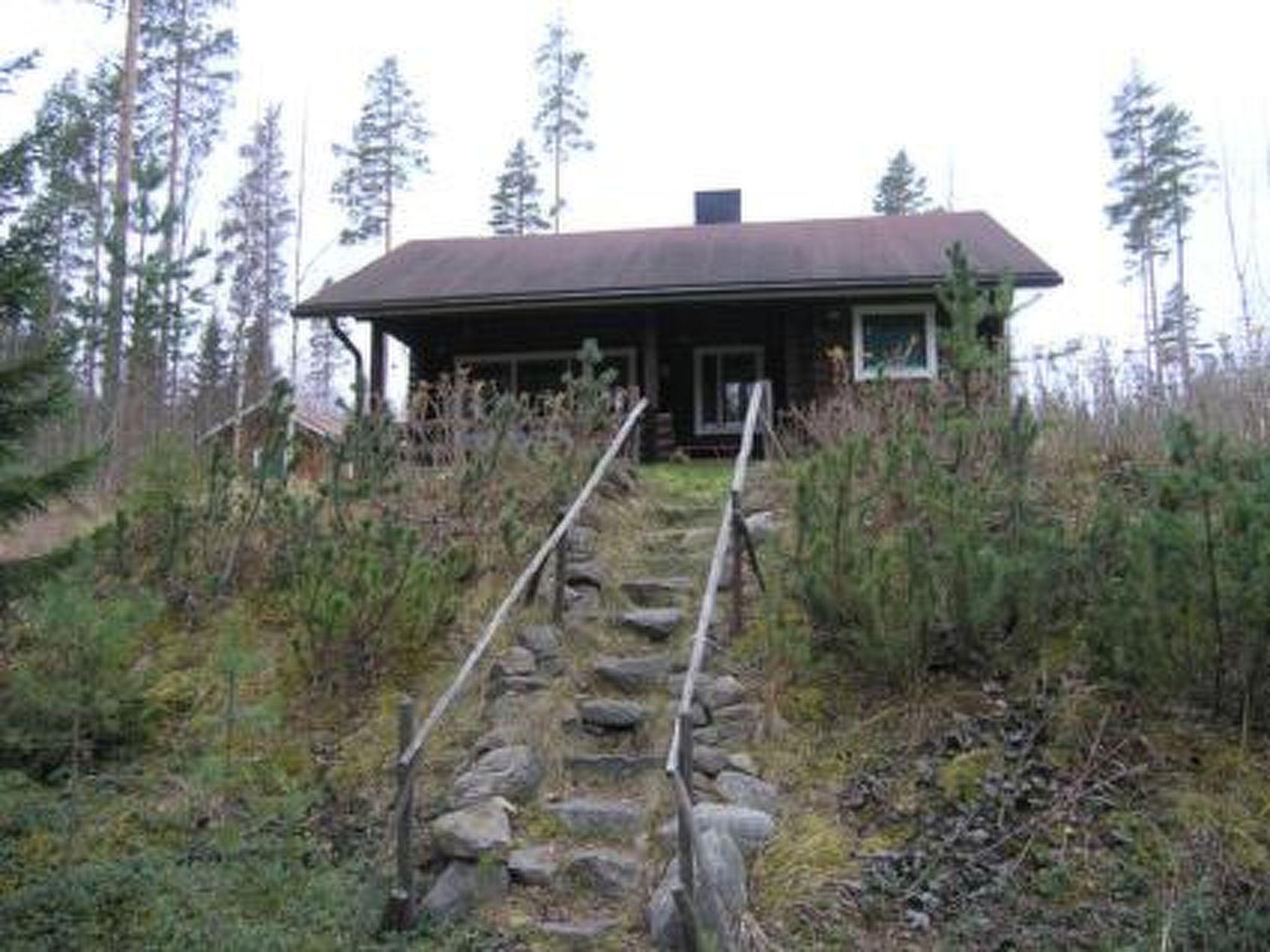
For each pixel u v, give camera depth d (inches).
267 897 201.3
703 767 235.3
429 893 205.5
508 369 681.6
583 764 241.4
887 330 631.8
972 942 187.5
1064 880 197.9
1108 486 295.7
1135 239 1657.2
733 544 287.3
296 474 403.5
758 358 671.8
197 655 300.8
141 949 190.9
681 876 173.2
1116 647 227.0
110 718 245.1
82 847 228.4
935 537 269.3
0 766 240.5
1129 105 1674.5
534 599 301.9
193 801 239.8
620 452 399.5
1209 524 217.5
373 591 279.7
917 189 1959.9
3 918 200.1
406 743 206.7
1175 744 222.5
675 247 706.2
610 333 678.5
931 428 320.2
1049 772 222.4
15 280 234.5
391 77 1628.9
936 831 213.2
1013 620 249.3
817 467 293.6
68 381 239.5
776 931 190.7
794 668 261.3
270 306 1477.6
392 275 680.4
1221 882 194.4
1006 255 602.2
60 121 274.4
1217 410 353.7
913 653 245.6
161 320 722.2
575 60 1708.9
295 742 260.5
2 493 232.5
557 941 192.4
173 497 342.3
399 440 374.0
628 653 285.3
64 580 239.0
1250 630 213.6
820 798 227.0
